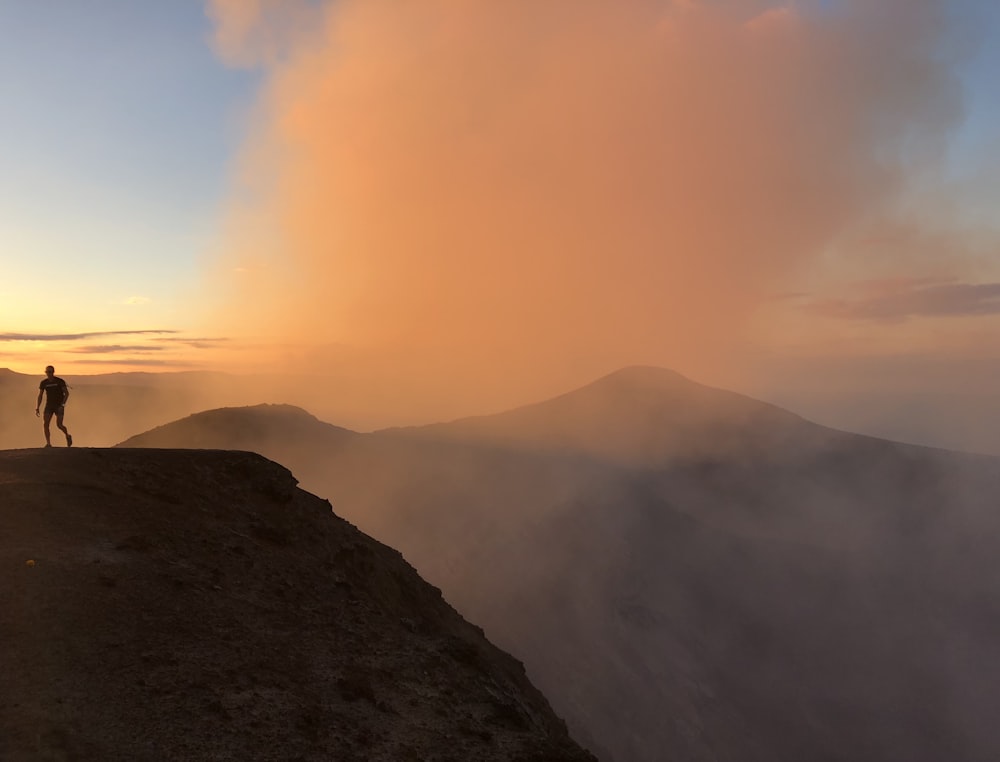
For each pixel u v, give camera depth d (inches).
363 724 425.1
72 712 325.1
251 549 621.9
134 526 560.4
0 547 461.7
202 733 347.9
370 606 641.6
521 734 495.8
